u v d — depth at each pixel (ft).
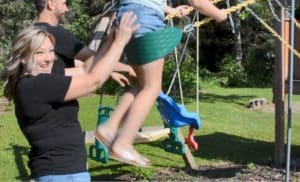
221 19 9.86
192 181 24.56
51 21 14.62
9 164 27.14
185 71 64.49
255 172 26.35
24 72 10.41
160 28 9.08
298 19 28.09
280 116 27.86
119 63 10.52
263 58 88.94
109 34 9.52
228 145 33.71
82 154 10.73
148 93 9.05
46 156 10.40
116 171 26.45
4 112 45.55
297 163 27.89
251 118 46.14
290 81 21.81
